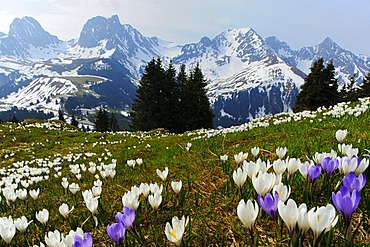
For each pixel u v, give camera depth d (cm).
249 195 69
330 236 43
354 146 97
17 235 83
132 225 55
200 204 81
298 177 78
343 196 42
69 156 332
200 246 61
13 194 116
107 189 125
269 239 58
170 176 123
